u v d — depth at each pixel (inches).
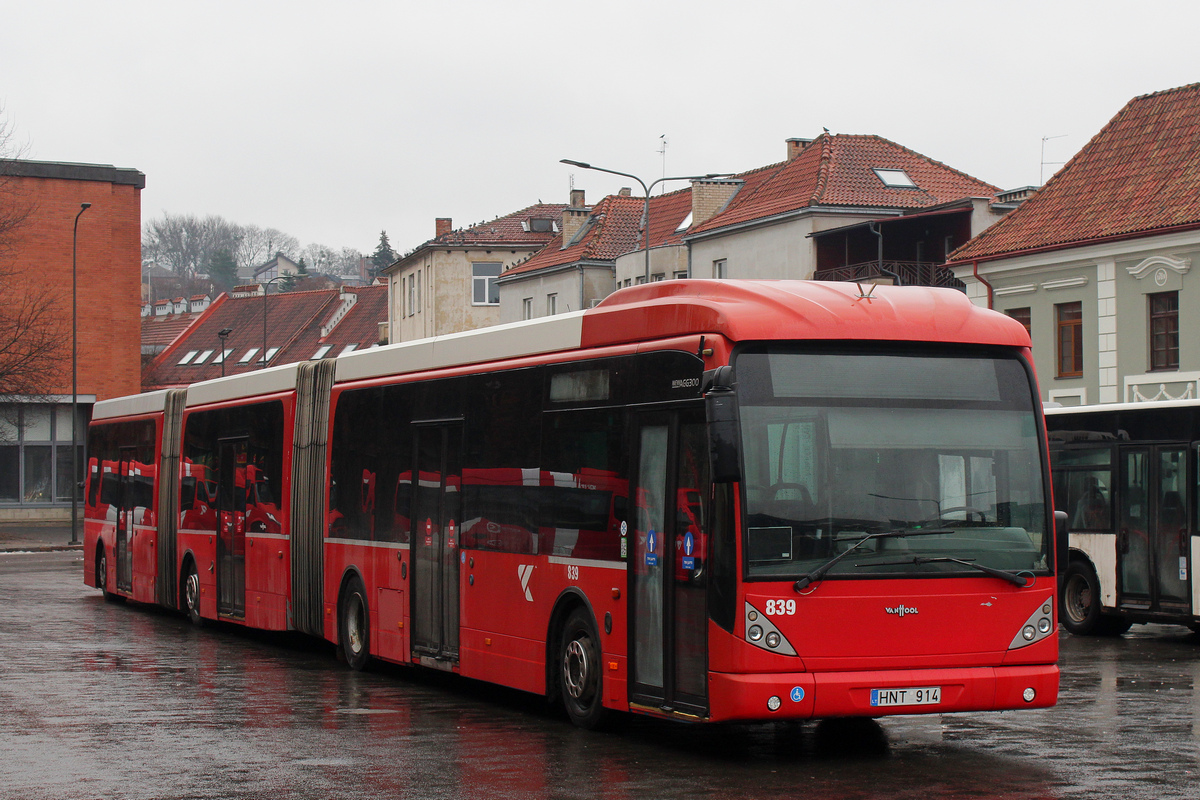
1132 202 1338.6
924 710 380.2
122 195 2359.7
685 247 2199.8
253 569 737.6
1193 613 732.7
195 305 4643.2
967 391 398.6
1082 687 566.6
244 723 470.3
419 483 562.6
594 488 444.5
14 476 2277.3
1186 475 740.7
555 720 479.2
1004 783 366.3
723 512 379.2
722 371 364.8
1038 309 1409.9
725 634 375.9
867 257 1836.9
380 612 592.1
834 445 384.5
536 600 474.6
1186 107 1407.5
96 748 420.8
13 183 2258.9
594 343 453.1
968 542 389.7
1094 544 800.3
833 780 371.2
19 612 931.3
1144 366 1299.2
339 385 649.6
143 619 882.8
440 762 397.1
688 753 413.7
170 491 877.2
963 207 1685.5
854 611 378.0
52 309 2289.6
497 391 508.4
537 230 2945.4
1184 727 462.6
